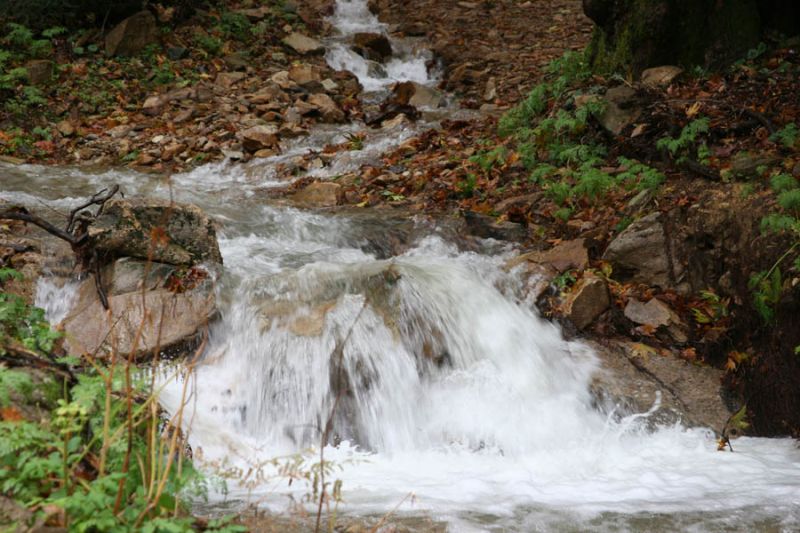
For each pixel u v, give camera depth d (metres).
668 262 6.61
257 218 7.57
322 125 10.84
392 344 5.60
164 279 5.80
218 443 5.02
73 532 2.91
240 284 5.95
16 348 3.96
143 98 11.30
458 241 7.17
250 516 3.88
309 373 5.42
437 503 4.27
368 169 8.92
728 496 4.45
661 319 6.28
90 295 5.71
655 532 3.97
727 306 6.28
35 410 3.59
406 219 7.54
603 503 4.33
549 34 14.25
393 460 5.13
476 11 15.49
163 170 9.28
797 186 6.32
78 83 11.23
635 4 9.59
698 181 7.12
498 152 8.43
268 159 9.53
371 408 5.39
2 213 5.63
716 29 9.50
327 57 13.34
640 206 7.12
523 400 5.56
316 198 8.24
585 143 8.48
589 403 5.65
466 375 5.65
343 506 4.16
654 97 8.52
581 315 6.26
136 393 3.79
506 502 4.33
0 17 11.95
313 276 5.98
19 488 3.02
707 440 5.45
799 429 5.58
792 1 9.84
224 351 5.62
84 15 12.57
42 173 8.67
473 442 5.31
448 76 13.06
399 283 5.88
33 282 5.78
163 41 12.52
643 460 5.12
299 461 3.95
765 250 6.12
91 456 3.40
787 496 4.44
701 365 6.07
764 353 5.90
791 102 8.05
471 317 5.90
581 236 7.05
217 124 10.39
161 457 3.26
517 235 7.25
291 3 14.98
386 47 14.00
